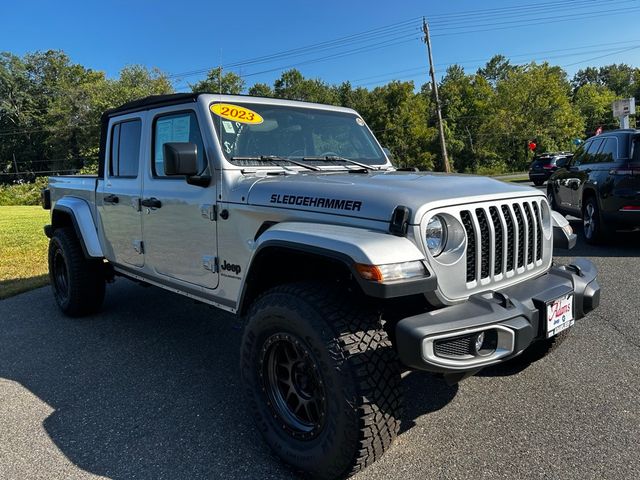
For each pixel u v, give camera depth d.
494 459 2.44
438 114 34.59
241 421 2.92
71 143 54.94
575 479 2.26
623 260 6.64
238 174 3.06
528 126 51.66
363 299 2.33
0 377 3.65
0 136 62.75
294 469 2.39
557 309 2.52
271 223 2.74
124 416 3.02
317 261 2.48
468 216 2.39
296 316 2.25
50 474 2.45
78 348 4.19
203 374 3.61
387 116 45.91
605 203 7.28
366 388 2.08
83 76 66.25
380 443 2.14
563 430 2.68
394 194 2.33
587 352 3.70
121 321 4.88
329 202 2.49
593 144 8.31
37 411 3.11
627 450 2.47
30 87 64.75
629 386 3.15
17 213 21.61
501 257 2.55
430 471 2.36
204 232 3.19
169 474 2.43
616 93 82.50
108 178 4.30
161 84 53.69
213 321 4.82
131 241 4.02
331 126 3.82
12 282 6.72
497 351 2.24
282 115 3.54
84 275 4.80
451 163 48.25
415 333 2.04
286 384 2.50
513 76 54.84
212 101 3.23
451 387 3.24
